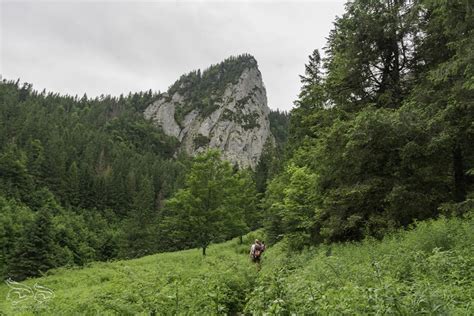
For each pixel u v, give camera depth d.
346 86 16.84
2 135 112.56
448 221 10.11
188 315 7.13
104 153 147.25
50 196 95.19
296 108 29.97
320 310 5.03
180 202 33.53
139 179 125.19
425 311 4.16
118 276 18.22
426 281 5.77
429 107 12.51
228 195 37.25
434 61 14.91
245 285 10.48
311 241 17.16
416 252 7.98
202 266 20.00
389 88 16.00
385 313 4.25
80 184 108.31
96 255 70.81
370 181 13.28
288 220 19.11
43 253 41.19
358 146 13.07
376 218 13.07
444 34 13.41
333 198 14.51
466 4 10.59
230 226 37.22
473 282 5.71
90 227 88.25
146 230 66.06
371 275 7.02
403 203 12.38
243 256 27.45
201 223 32.91
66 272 26.30
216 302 8.26
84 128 166.75
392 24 15.02
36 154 110.31
